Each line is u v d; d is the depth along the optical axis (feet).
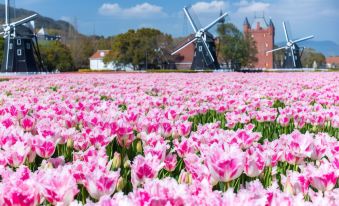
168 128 17.61
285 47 320.29
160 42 337.93
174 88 48.62
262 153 12.18
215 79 80.48
